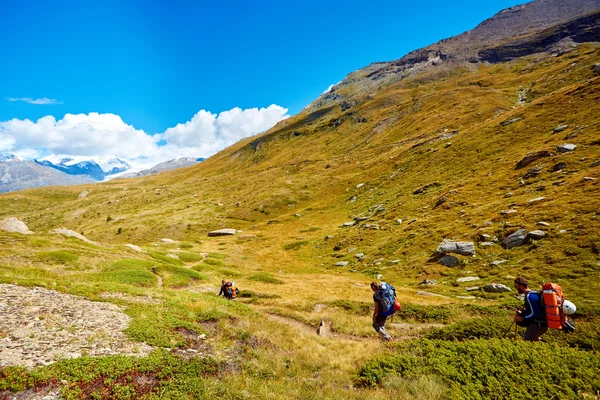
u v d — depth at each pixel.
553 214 32.16
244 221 107.56
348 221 78.81
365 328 20.39
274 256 64.19
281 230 88.06
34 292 17.31
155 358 12.04
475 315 20.61
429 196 63.72
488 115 127.56
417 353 12.81
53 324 13.69
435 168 81.44
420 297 26.95
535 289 23.05
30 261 33.97
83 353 11.71
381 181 100.88
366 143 177.50
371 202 85.75
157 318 16.03
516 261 28.66
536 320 9.92
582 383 8.34
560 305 9.41
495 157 66.62
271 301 30.38
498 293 24.61
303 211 104.25
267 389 10.94
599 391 8.00
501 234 34.03
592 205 30.05
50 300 16.52
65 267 34.72
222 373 12.34
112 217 130.62
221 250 73.81
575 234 27.30
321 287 36.41
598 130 49.06
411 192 73.56
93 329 13.87
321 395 10.42
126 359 11.53
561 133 57.12
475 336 14.59
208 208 123.44
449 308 22.16
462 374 10.06
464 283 29.09
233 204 124.75
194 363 12.36
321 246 63.00
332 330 21.05
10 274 24.19
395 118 193.75
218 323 17.56
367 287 34.59
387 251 45.38
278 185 132.00
